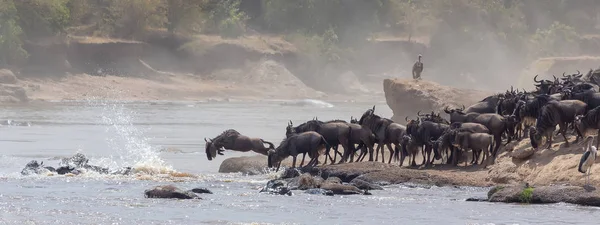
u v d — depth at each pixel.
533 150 119.94
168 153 181.38
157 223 91.06
